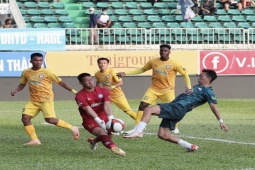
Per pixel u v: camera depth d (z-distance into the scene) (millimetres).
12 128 36406
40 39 61156
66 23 68188
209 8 73250
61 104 56531
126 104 35344
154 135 32500
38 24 67562
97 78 35281
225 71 63625
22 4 70375
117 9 71812
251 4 77000
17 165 22109
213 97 24719
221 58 63500
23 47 60781
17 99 60781
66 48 62344
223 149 26625
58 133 33531
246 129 35719
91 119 24594
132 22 70188
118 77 35062
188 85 33719
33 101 28562
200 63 63094
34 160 23344
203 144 28516
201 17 73062
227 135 32531
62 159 23578
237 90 63969
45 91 28453
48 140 30109
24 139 30656
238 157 24047
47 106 28344
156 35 66062
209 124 38938
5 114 46594
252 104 56500
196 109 52094
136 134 23984
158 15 72250
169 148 27047
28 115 28469
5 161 23094
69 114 46906
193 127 37000
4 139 30609
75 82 61188
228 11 74250
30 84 28500
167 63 33812
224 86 63719
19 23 65562
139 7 73312
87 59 61344
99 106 25016
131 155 24672
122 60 61656
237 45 65688
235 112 48375
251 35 67562
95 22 67062
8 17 66625
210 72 25047
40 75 28484
